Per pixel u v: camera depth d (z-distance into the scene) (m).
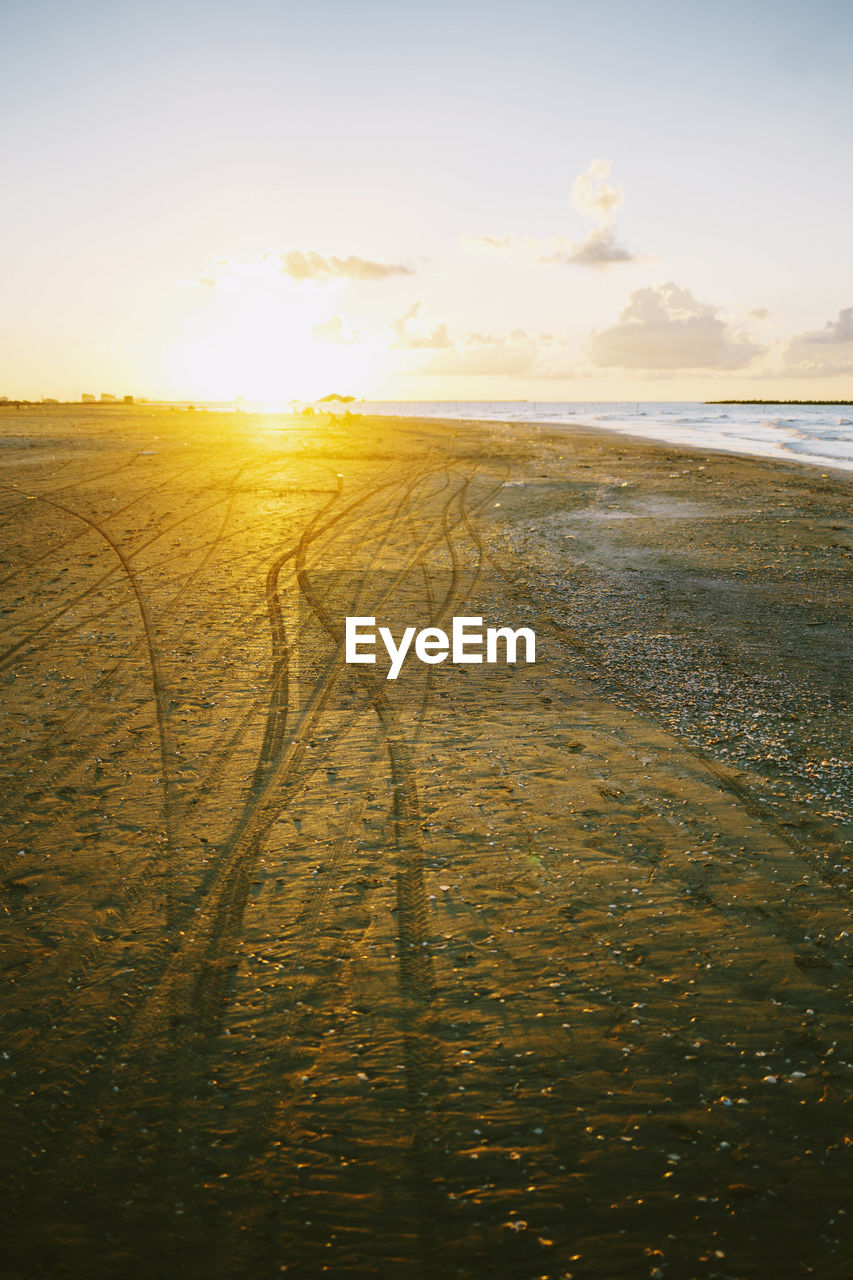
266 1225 2.43
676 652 7.75
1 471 18.48
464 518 14.52
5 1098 2.87
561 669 7.33
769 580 10.30
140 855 4.37
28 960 3.58
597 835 4.60
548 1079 2.95
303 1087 2.92
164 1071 3.00
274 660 7.46
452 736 5.93
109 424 36.91
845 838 4.54
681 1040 3.12
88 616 8.64
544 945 3.68
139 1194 2.53
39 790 5.05
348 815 4.81
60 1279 2.27
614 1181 2.55
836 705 6.47
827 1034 3.13
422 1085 2.93
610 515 14.80
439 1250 2.35
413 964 3.56
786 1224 2.41
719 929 3.78
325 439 29.86
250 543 12.27
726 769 5.40
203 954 3.63
